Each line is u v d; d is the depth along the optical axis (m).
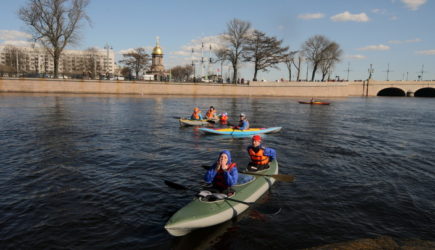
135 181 8.75
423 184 8.95
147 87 54.03
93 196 7.61
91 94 49.00
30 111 24.95
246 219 6.40
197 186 8.46
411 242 5.72
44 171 9.55
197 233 5.83
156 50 81.56
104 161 10.85
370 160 11.66
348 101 57.12
